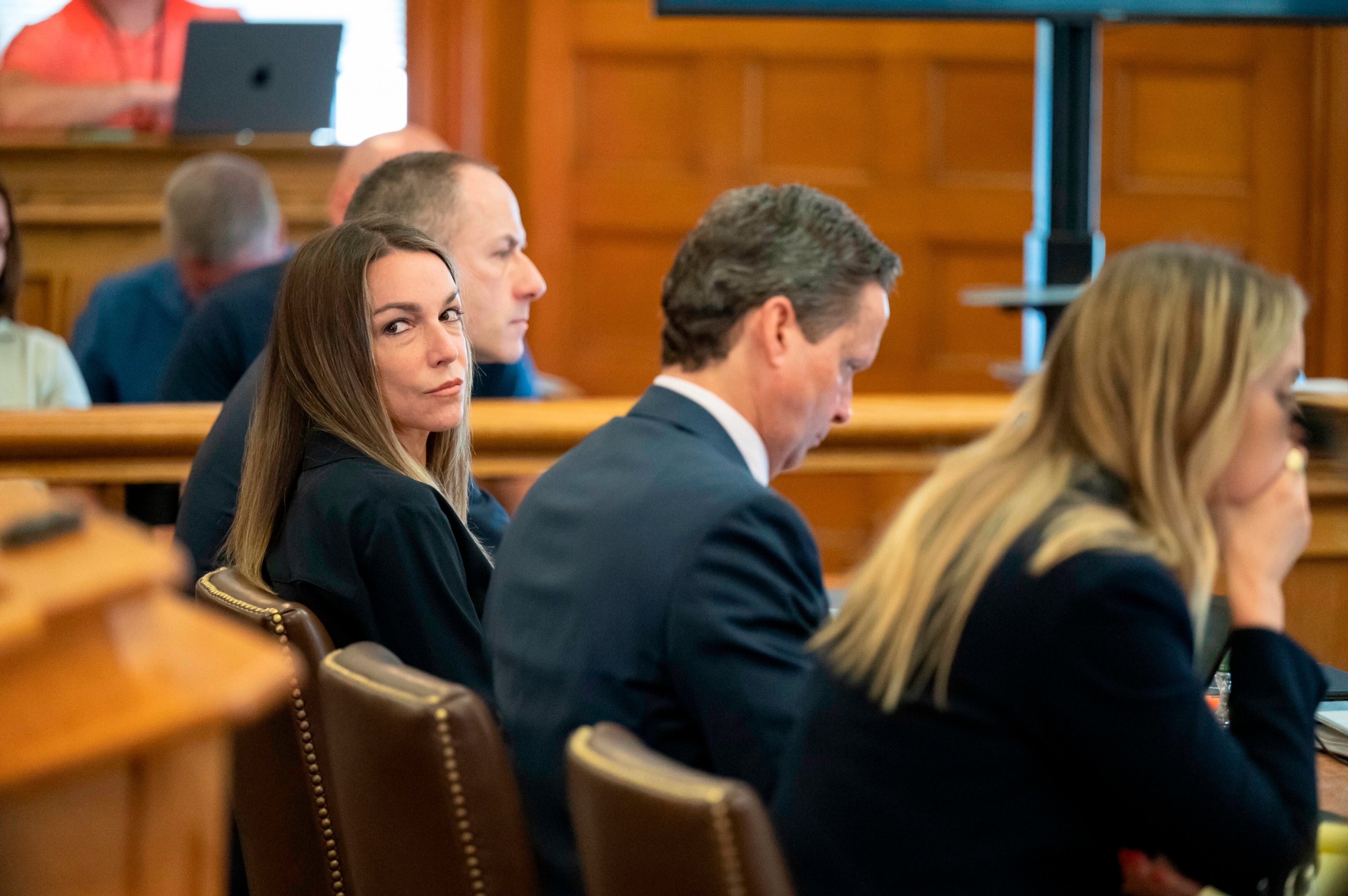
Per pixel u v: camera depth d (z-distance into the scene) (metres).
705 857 3.00
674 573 3.85
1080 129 9.60
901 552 3.50
